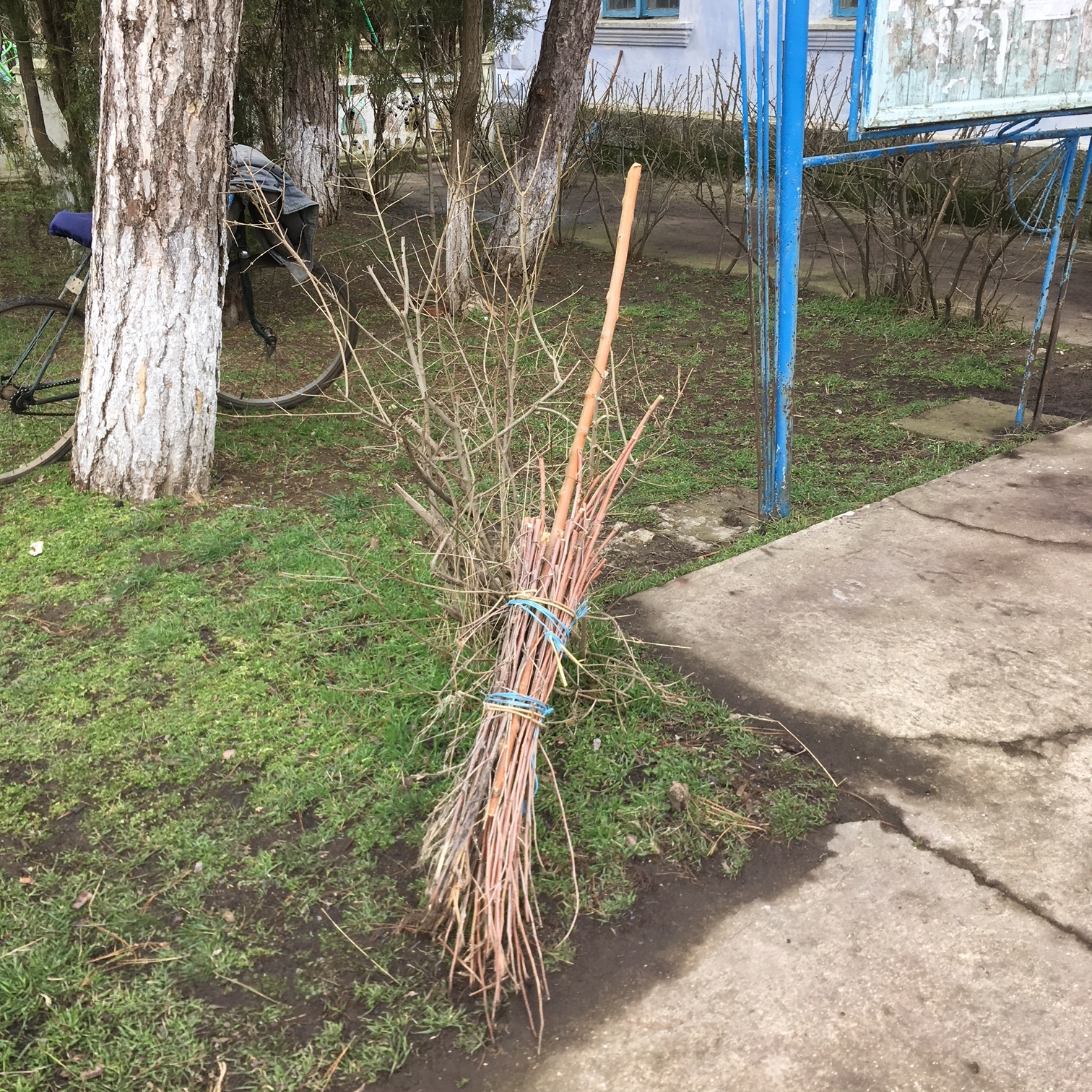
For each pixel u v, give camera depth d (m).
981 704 3.32
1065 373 6.67
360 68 9.51
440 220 11.19
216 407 4.80
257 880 2.63
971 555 4.27
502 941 2.36
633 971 2.38
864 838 2.78
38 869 2.67
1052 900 2.56
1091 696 3.35
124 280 4.41
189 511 4.64
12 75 8.76
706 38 12.62
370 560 4.13
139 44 4.12
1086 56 4.63
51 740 3.14
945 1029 2.23
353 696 3.32
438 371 6.28
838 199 8.66
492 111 9.34
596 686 3.33
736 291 8.89
